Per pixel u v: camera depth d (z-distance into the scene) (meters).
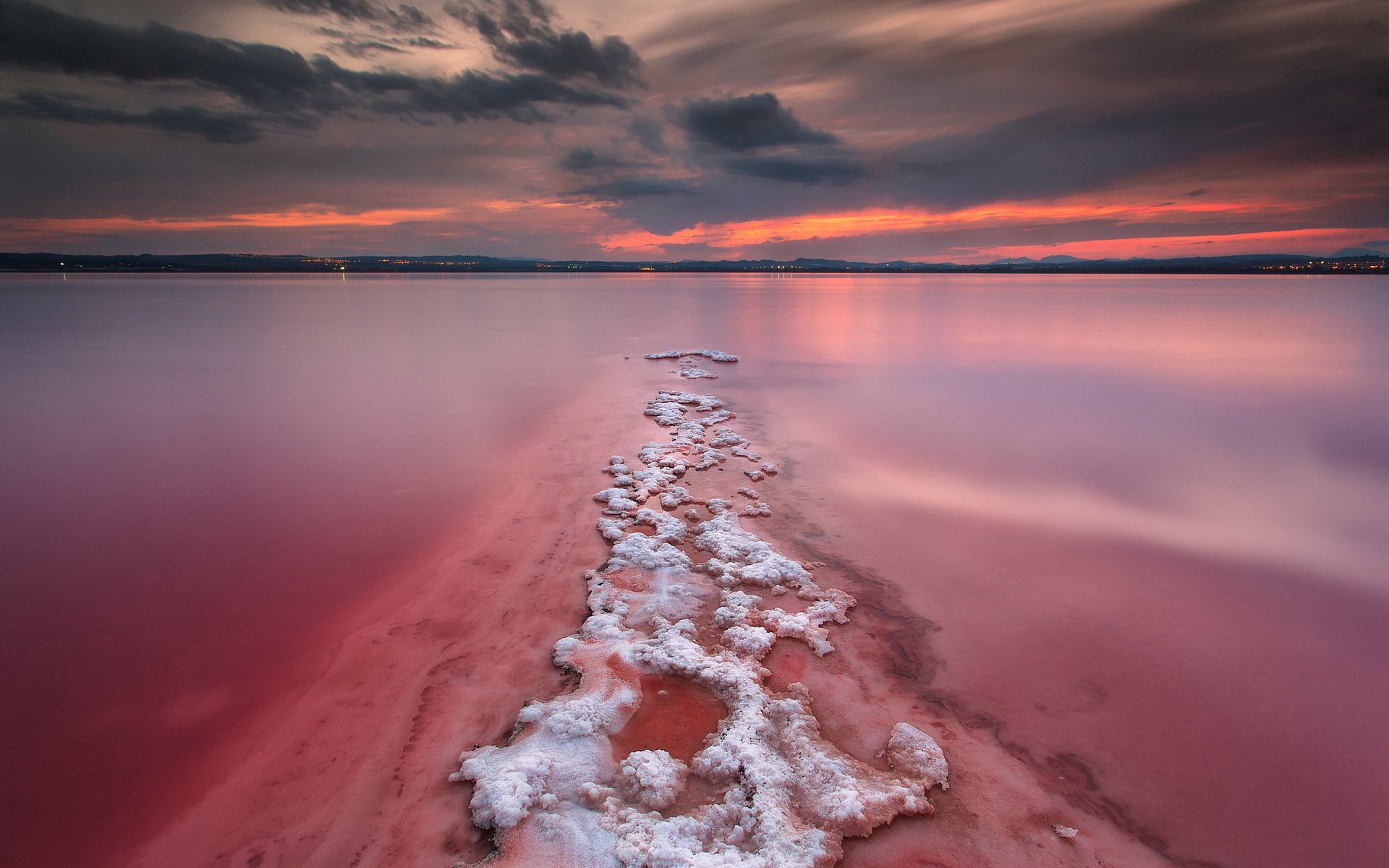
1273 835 5.29
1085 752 6.12
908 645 7.75
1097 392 22.64
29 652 7.50
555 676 7.08
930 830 5.23
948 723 6.46
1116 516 11.77
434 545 10.21
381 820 5.28
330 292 93.62
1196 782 5.81
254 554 9.90
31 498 12.00
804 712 6.46
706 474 13.70
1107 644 7.84
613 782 5.67
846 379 25.22
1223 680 7.21
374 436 16.28
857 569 9.62
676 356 30.22
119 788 5.63
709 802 5.47
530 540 10.40
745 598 8.48
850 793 5.39
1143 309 59.16
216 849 5.05
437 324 45.91
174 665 7.28
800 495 12.55
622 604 8.35
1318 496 12.88
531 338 38.03
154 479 13.06
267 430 16.80
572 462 14.30
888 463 14.69
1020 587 9.14
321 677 7.05
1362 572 9.72
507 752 5.92
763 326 45.97
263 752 6.01
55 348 31.12
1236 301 69.75
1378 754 6.15
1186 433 17.42
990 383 24.25
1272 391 22.66
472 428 17.14
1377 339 36.22
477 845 5.05
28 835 5.16
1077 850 5.11
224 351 30.97
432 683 6.95
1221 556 10.23
